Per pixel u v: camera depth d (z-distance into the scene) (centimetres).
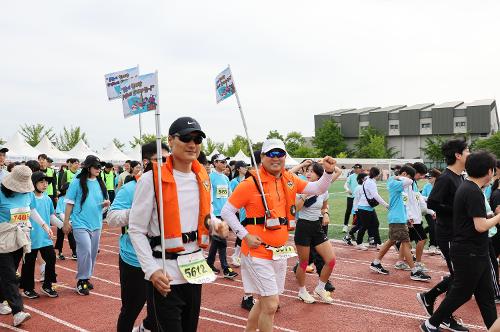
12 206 541
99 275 809
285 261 438
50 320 568
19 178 538
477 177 435
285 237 431
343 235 1309
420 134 8606
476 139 7294
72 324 554
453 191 513
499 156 6456
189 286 306
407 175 788
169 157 309
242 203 428
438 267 877
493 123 9012
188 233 306
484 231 426
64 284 744
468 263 436
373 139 8356
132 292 407
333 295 681
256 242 405
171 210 294
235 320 565
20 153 2409
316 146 9188
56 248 955
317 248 632
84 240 662
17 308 533
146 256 284
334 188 3716
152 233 301
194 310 310
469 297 445
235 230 419
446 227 522
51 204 679
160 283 275
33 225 647
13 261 545
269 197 426
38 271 836
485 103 8362
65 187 902
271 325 409
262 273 412
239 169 969
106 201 700
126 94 351
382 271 820
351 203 1336
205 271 309
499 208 613
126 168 1348
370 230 1072
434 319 470
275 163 427
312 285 738
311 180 671
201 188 313
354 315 584
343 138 9444
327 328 536
